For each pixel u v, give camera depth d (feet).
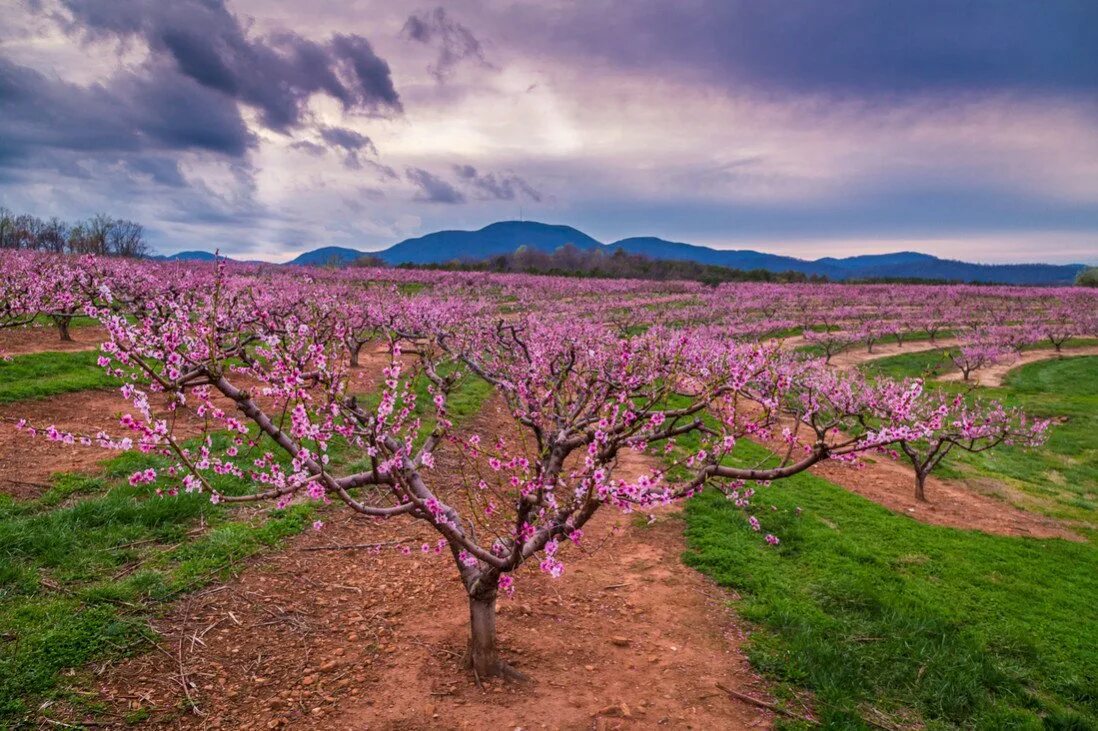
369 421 18.11
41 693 18.61
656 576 33.09
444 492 40.04
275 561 29.07
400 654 23.04
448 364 80.48
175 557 27.61
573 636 26.20
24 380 52.16
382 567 30.27
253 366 19.89
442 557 32.12
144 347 16.03
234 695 19.93
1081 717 23.79
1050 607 33.32
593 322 115.14
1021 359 156.56
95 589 23.93
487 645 21.81
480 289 205.57
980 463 71.87
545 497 18.67
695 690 23.02
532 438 57.00
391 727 19.06
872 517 46.03
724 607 30.12
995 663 27.07
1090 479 68.13
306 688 20.62
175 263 132.87
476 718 19.76
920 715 23.21
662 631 27.43
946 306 252.42
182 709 18.98
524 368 39.68
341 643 23.50
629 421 19.88
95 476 34.22
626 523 40.32
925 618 29.86
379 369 76.95
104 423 43.73
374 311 77.71
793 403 47.37
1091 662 28.09
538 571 32.40
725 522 40.88
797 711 22.41
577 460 48.80
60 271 80.69
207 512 32.42
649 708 21.54
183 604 24.45
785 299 260.21
